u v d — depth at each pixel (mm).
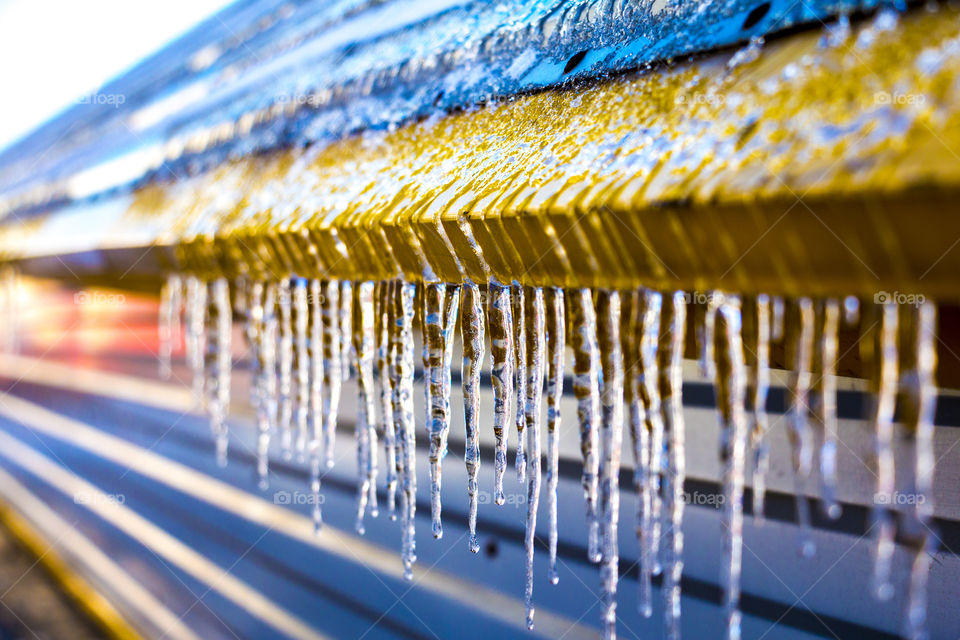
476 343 412
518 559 601
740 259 323
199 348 611
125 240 639
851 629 457
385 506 729
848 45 333
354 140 518
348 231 442
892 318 322
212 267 559
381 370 462
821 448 339
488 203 382
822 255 310
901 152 297
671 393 368
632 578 540
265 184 558
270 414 554
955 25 316
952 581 425
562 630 573
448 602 652
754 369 354
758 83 344
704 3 385
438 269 414
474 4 533
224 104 763
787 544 476
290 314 516
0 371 2166
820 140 314
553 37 446
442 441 433
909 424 323
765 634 488
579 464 556
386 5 648
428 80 503
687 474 515
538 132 405
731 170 324
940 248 293
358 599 771
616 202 340
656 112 366
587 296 375
